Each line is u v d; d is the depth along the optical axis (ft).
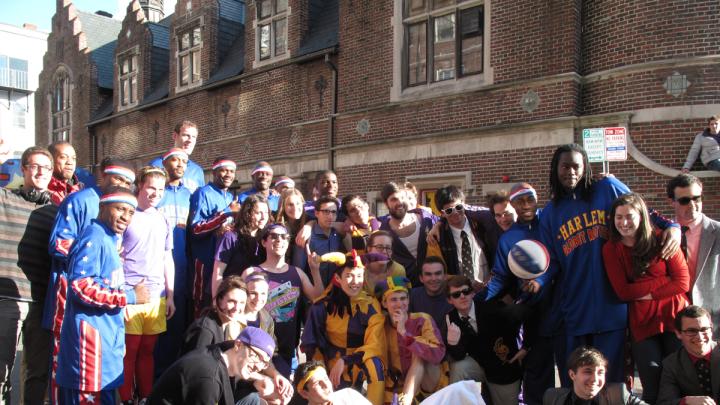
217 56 51.62
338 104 39.24
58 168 17.19
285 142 43.04
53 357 13.62
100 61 71.31
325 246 17.38
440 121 33.47
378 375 13.43
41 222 15.02
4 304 14.10
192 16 53.01
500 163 30.76
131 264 15.05
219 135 49.24
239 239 16.96
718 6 25.29
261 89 45.27
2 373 13.96
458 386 12.26
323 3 44.39
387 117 36.09
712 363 11.68
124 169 15.49
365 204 17.89
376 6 36.81
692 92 25.45
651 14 26.30
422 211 19.04
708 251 13.10
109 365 12.67
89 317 12.41
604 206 12.82
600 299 12.61
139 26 61.05
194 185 21.79
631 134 26.78
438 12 34.12
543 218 13.78
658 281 12.28
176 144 20.92
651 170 26.07
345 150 38.27
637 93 26.68
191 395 10.41
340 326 14.33
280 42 44.70
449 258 16.90
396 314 13.97
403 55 35.68
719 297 13.04
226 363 11.00
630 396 11.69
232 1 54.29
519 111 30.22
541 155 29.27
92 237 12.50
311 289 15.94
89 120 68.33
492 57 31.37
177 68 54.60
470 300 14.26
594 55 28.58
